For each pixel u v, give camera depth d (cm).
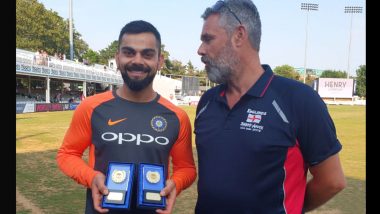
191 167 246
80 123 233
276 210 180
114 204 196
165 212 202
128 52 220
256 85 189
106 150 226
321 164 185
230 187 183
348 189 632
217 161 190
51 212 495
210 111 202
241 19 188
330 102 5519
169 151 235
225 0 192
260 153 179
